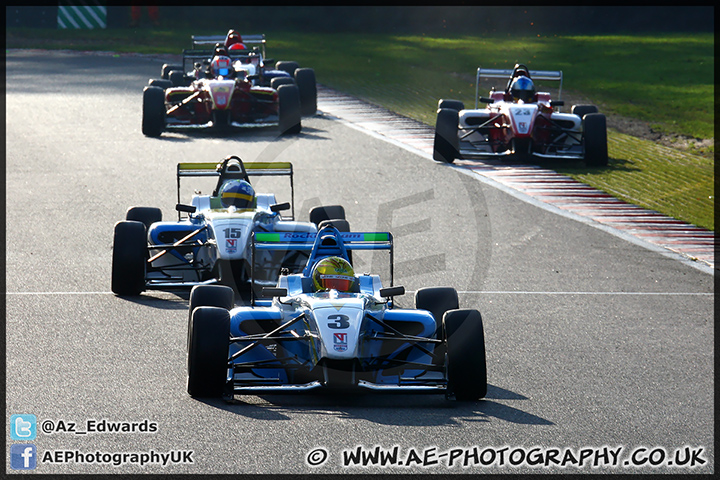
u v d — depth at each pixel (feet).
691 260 136.26
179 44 470.39
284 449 64.64
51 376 79.46
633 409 76.69
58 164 188.75
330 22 594.24
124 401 73.72
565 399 78.59
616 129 269.03
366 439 67.10
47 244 130.31
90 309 101.09
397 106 286.25
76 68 364.79
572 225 154.30
